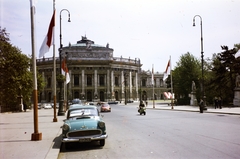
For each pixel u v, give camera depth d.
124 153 9.35
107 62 107.31
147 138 12.50
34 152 9.66
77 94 105.38
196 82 65.25
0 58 26.36
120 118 26.28
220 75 48.84
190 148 9.71
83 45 112.00
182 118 23.88
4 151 9.93
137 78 122.75
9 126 19.83
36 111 12.71
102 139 10.73
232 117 23.81
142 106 31.11
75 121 11.28
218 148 9.53
